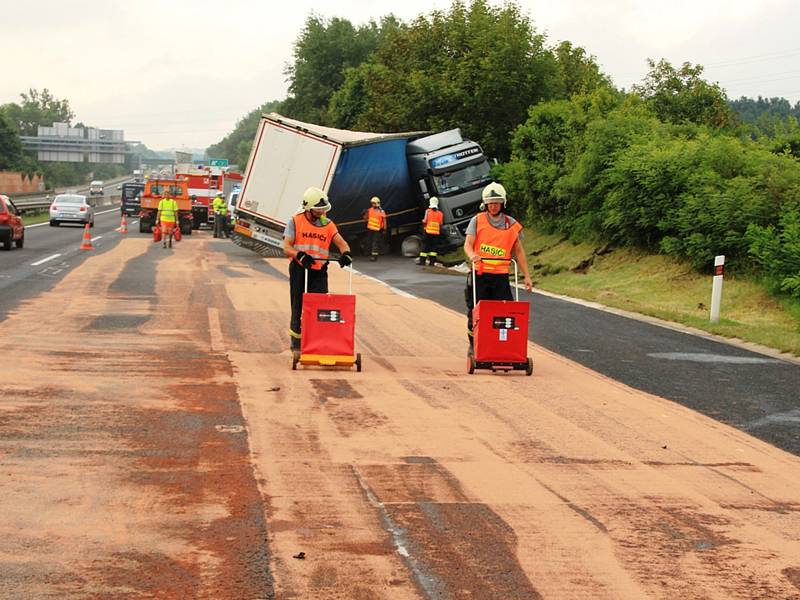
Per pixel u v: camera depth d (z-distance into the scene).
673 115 43.19
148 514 6.29
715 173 25.33
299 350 12.17
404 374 11.91
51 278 22.70
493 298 12.59
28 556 5.51
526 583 5.32
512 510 6.60
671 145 28.22
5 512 6.23
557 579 5.39
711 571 5.59
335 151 32.44
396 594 5.11
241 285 22.19
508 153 42.97
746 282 22.56
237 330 15.04
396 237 38.31
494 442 8.52
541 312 19.56
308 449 8.04
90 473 7.16
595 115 35.62
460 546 5.87
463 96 42.94
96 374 11.01
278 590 5.12
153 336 14.12
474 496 6.89
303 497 6.74
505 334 12.02
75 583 5.15
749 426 9.65
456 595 5.12
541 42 43.38
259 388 10.57
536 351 14.30
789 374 13.05
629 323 18.34
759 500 7.06
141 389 10.27
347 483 7.11
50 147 145.38
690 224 24.66
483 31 43.44
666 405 10.51
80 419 8.82
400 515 6.42
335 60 91.50
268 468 7.43
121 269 25.91
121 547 5.69
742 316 20.42
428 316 17.86
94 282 22.00
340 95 73.44
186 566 5.43
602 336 16.28
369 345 14.27
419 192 36.28
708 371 13.05
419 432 8.79
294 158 33.06
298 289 12.28
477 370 12.45
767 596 5.24
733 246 23.62
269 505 6.54
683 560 5.75
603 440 8.76
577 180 30.61
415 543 5.89
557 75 44.00
